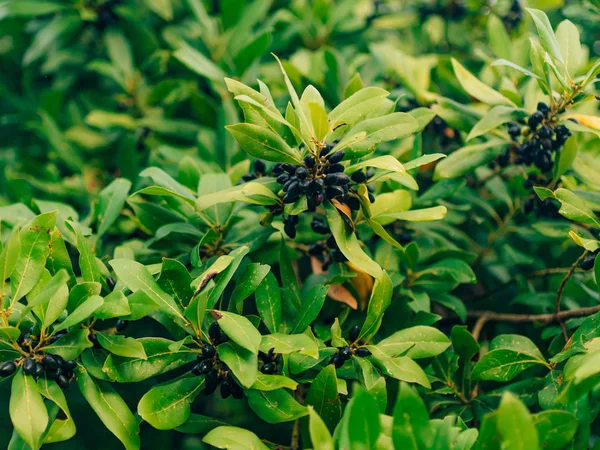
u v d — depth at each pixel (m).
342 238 0.69
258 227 0.78
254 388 0.67
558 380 0.71
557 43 0.77
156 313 0.70
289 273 0.75
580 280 0.89
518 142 0.82
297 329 0.71
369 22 1.14
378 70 0.99
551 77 0.85
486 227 0.95
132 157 0.98
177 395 0.68
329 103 0.96
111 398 0.68
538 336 0.89
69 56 1.11
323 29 1.11
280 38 1.05
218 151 0.93
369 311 0.71
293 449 0.74
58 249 0.69
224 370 0.69
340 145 0.68
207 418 0.71
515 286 1.00
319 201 0.67
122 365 0.67
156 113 1.06
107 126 1.04
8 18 1.10
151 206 0.81
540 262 0.96
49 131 1.03
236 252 0.68
